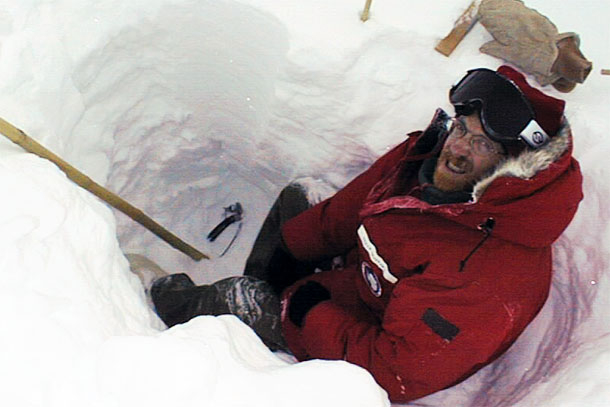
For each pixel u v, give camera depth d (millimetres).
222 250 2834
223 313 2072
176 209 2729
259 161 2590
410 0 2188
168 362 1229
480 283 1622
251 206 2846
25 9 1855
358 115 2201
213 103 2436
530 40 2051
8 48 1805
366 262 1892
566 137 1549
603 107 2096
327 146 2346
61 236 1434
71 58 1936
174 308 2164
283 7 2102
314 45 2084
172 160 2564
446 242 1678
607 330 1839
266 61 2207
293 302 2070
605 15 2301
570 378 1650
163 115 2400
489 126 1582
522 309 1680
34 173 1521
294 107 2254
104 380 1201
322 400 1298
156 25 2121
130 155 2385
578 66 2027
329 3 2150
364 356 1823
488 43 2143
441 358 1667
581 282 1993
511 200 1546
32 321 1240
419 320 1669
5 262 1299
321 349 1908
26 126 1812
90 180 1912
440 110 1818
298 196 2357
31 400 1160
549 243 1639
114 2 2016
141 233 2580
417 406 2043
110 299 1461
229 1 2080
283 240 2260
